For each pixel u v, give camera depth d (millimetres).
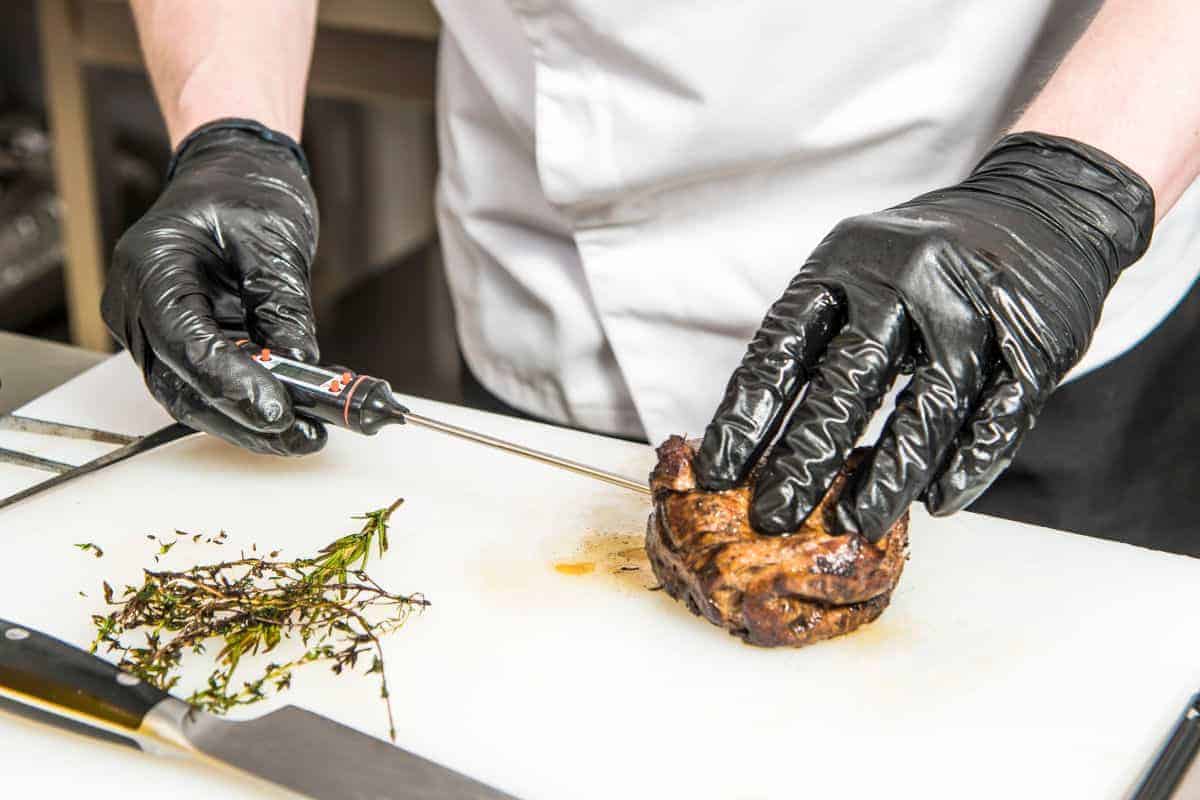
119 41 1293
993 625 689
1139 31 724
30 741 616
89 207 1388
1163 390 923
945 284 672
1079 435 892
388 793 574
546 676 656
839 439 671
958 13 793
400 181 1773
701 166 834
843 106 813
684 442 718
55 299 1519
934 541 746
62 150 1363
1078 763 618
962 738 629
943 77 807
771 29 792
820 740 627
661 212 861
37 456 800
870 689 652
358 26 1168
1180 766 598
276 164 856
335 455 807
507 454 813
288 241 816
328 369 759
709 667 664
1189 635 683
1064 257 691
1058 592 709
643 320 880
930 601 704
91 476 780
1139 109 715
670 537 693
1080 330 689
